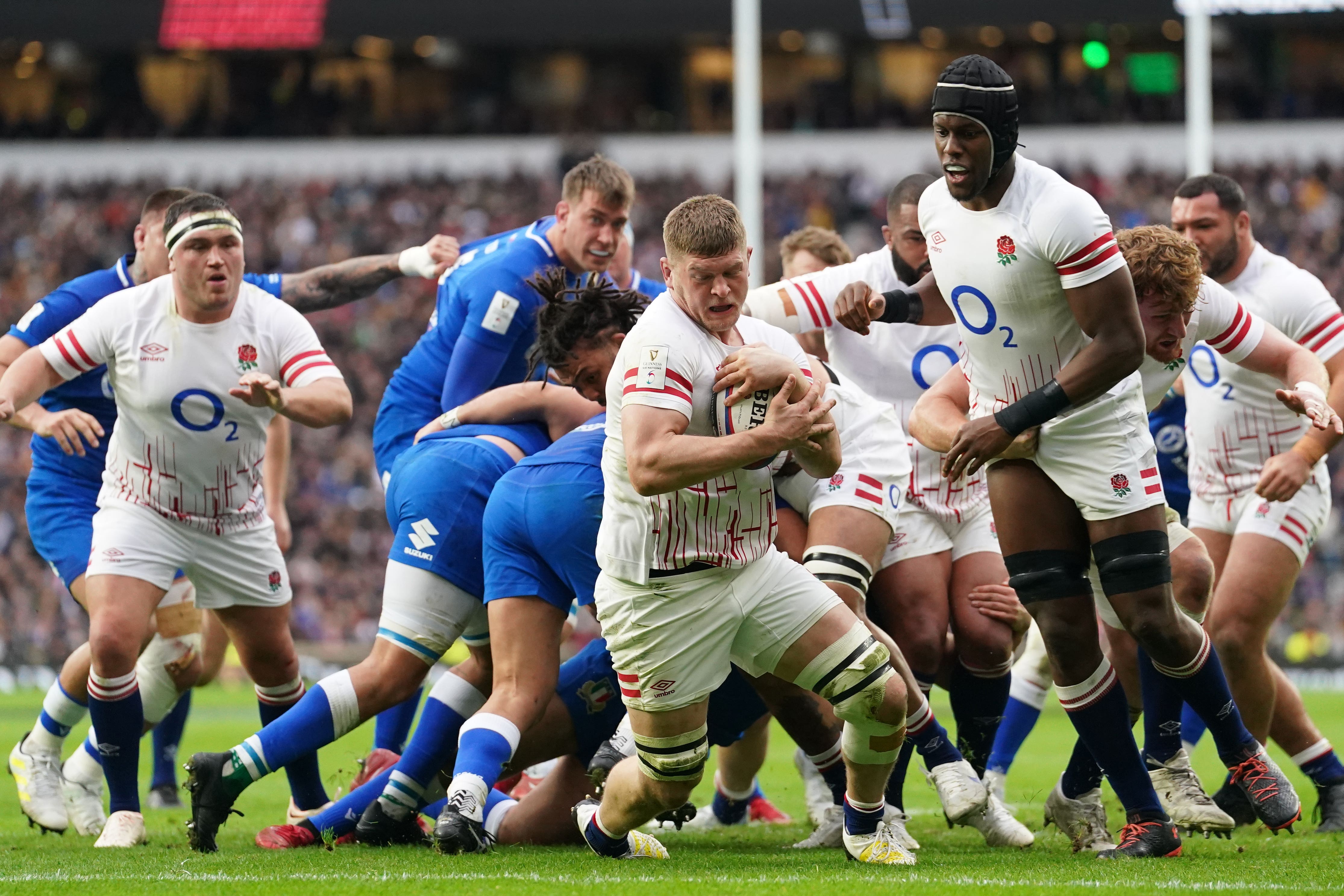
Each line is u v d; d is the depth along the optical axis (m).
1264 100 117.44
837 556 18.69
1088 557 18.11
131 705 20.69
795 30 109.25
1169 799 20.39
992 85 16.42
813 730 19.72
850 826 17.67
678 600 16.12
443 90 131.12
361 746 38.59
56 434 21.45
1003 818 20.22
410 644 19.28
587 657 19.50
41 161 117.19
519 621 18.17
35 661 81.38
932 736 19.78
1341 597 79.31
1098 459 17.30
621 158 116.69
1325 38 118.50
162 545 21.31
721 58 128.62
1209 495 24.48
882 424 19.48
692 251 15.38
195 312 20.92
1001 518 17.98
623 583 16.28
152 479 21.25
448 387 23.77
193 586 23.12
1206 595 19.44
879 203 111.56
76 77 127.19
